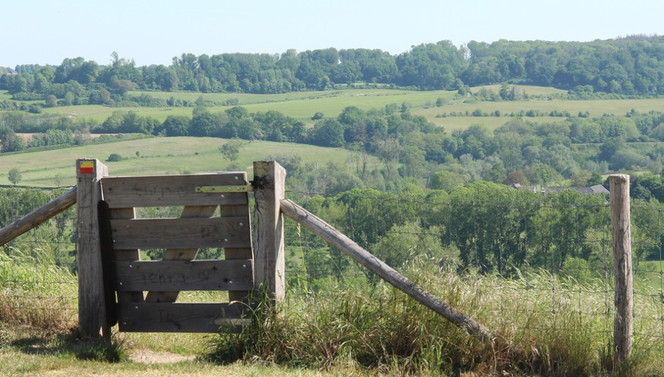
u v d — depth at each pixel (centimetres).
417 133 14675
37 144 14412
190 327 692
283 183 696
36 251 955
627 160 14450
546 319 651
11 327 734
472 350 638
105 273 700
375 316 660
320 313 671
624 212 616
